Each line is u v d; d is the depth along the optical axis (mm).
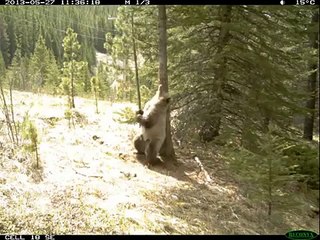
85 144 10742
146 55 13609
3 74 19641
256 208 8422
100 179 8547
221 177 9883
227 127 11398
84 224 6770
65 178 8336
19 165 8492
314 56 12039
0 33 50062
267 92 10938
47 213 6969
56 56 54500
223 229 7203
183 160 10719
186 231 6898
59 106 14992
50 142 10344
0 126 10484
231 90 11664
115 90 23297
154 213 7375
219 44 10945
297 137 12328
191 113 11633
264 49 10883
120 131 12266
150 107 9812
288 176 7645
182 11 9664
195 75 11430
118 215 7082
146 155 10008
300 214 8633
